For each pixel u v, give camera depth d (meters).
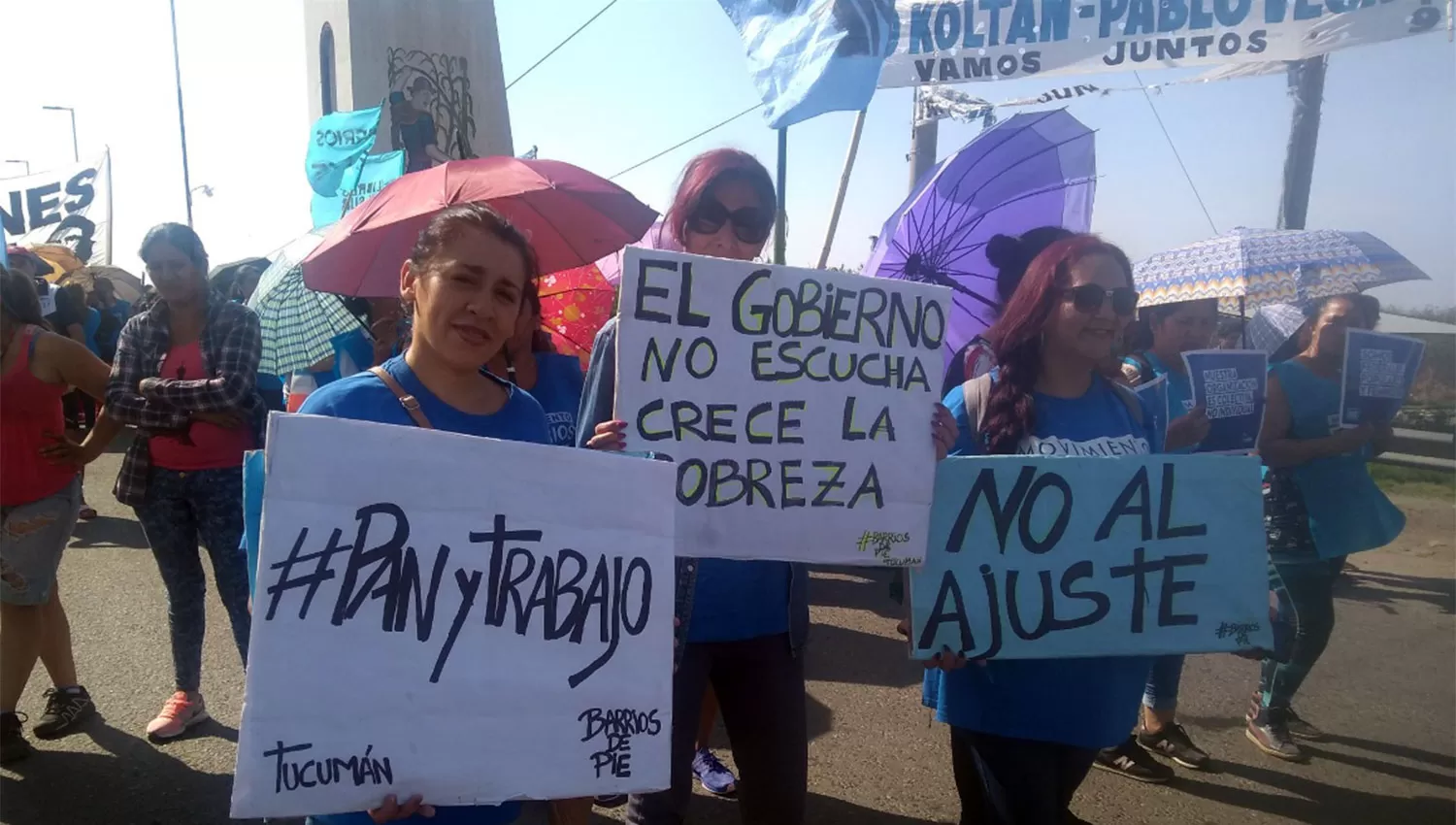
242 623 3.32
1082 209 4.19
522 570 1.57
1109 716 2.03
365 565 1.46
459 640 1.51
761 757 2.09
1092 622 2.03
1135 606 2.05
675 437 1.89
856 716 3.79
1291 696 3.55
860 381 1.98
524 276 1.62
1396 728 3.75
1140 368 3.50
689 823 3.00
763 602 2.10
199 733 3.45
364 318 4.08
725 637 2.06
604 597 1.62
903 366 2.01
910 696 4.00
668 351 1.89
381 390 1.61
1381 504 3.43
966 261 3.98
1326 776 3.37
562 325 4.31
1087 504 2.05
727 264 1.91
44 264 8.41
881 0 2.90
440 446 1.52
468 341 1.57
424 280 1.58
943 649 2.01
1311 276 4.25
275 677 1.39
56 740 3.36
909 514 1.99
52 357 3.14
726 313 1.92
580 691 1.59
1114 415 2.21
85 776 3.12
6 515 3.11
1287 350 4.35
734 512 1.92
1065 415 2.18
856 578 5.84
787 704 2.10
